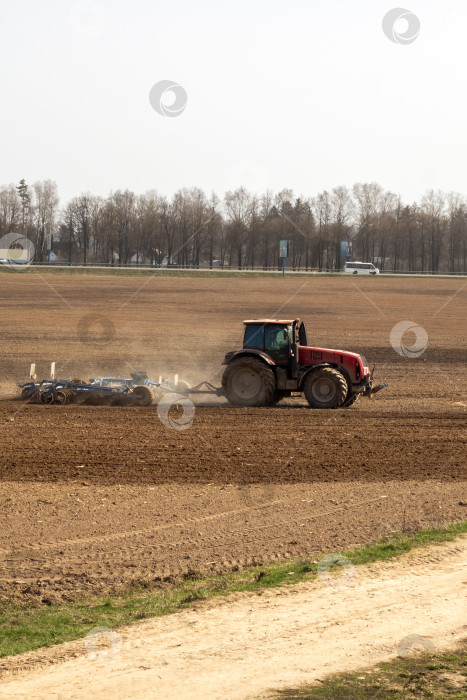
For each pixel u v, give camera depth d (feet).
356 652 51.67
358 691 46.19
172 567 69.05
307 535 76.95
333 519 81.87
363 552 71.87
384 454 110.22
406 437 121.60
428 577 65.72
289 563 69.36
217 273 585.63
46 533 77.71
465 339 291.38
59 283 492.95
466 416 141.79
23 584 65.46
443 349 261.65
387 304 418.92
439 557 70.54
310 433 123.34
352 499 88.99
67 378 199.31
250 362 148.05
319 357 150.00
